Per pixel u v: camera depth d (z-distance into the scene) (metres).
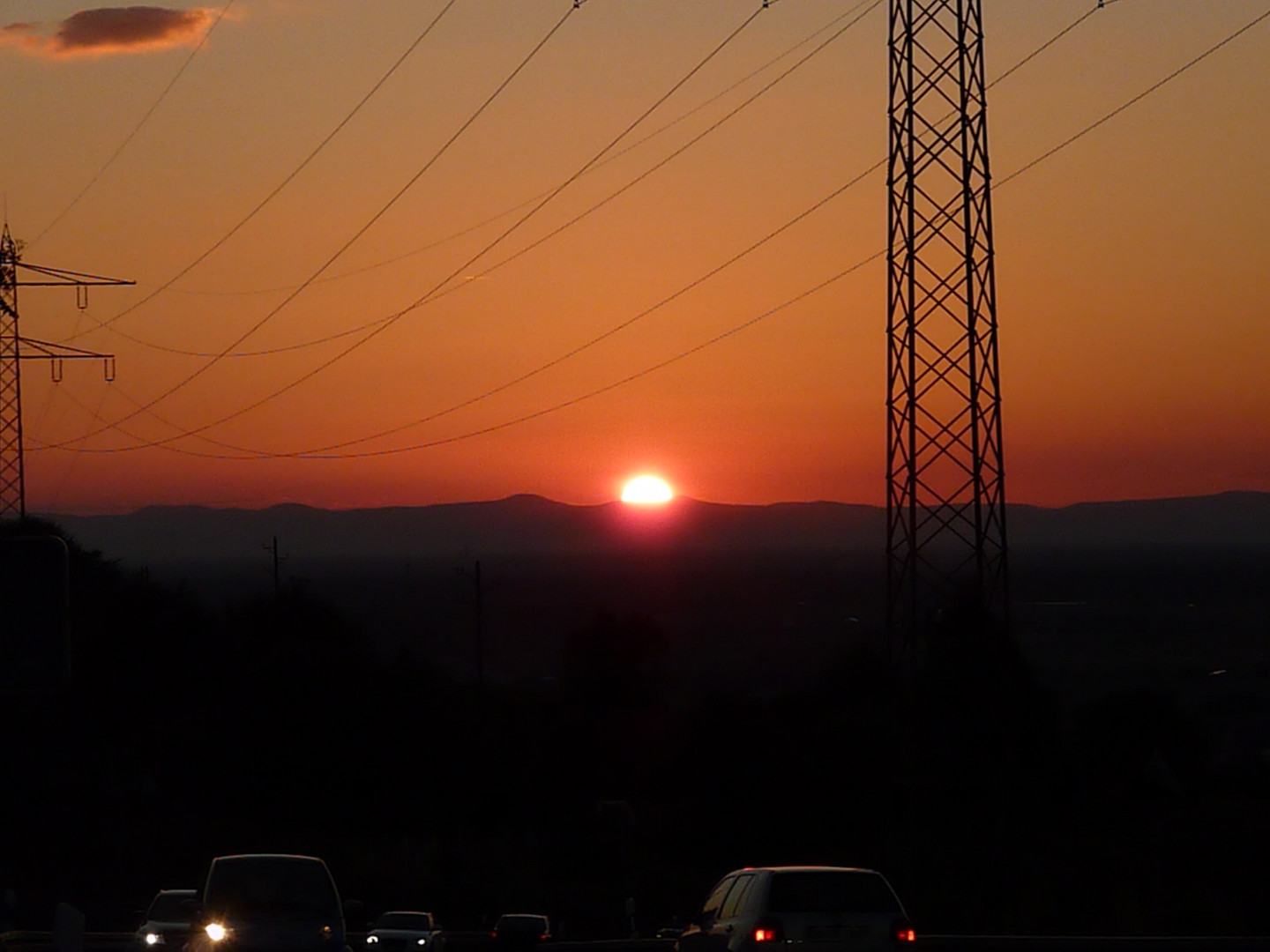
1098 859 82.38
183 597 145.00
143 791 117.62
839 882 35.91
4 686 20.92
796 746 101.44
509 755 138.88
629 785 147.25
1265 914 68.81
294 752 125.38
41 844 102.31
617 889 102.06
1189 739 122.19
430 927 67.81
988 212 69.81
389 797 126.75
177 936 53.31
